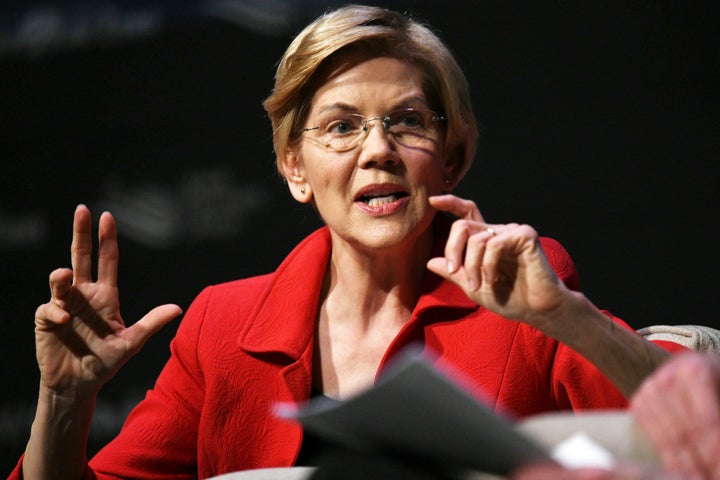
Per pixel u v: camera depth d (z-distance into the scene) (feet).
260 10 40.16
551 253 17.65
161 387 19.03
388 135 16.85
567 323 13.25
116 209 42.14
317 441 17.02
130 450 18.39
